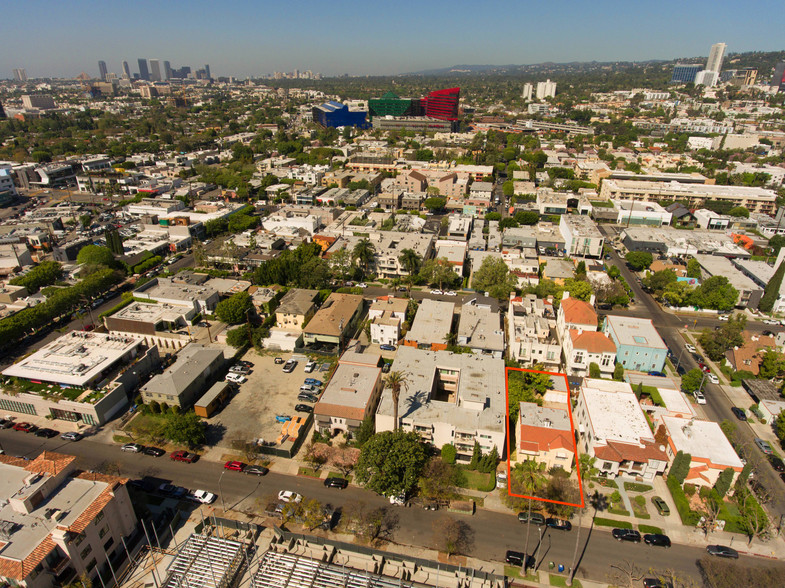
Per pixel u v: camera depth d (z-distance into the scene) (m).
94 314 168.75
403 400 110.50
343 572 79.94
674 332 158.00
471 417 104.81
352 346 141.75
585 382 120.56
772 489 98.94
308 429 115.44
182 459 105.56
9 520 75.75
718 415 120.38
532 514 91.50
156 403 119.38
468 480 100.56
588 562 83.88
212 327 156.25
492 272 174.25
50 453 86.62
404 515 92.94
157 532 88.94
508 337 152.00
